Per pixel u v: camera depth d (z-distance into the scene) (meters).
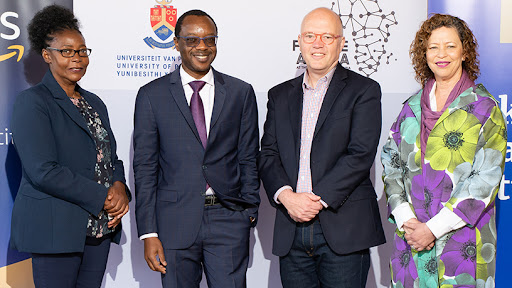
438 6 3.07
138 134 2.48
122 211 2.41
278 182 2.48
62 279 2.27
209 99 2.53
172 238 2.43
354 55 3.17
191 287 2.50
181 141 2.45
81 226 2.26
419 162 2.24
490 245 2.17
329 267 2.45
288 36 3.13
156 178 2.51
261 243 3.21
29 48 2.95
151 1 3.07
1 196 2.93
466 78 2.23
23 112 2.22
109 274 3.15
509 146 3.05
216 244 2.48
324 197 2.35
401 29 3.17
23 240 2.23
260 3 3.11
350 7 3.15
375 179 3.22
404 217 2.23
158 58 3.10
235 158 2.56
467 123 2.15
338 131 2.43
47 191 2.20
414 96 2.35
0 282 2.95
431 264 2.20
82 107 2.39
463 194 2.10
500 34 3.04
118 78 3.08
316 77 2.54
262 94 3.15
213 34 2.45
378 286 3.26
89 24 3.04
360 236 2.40
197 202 2.44
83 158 2.31
